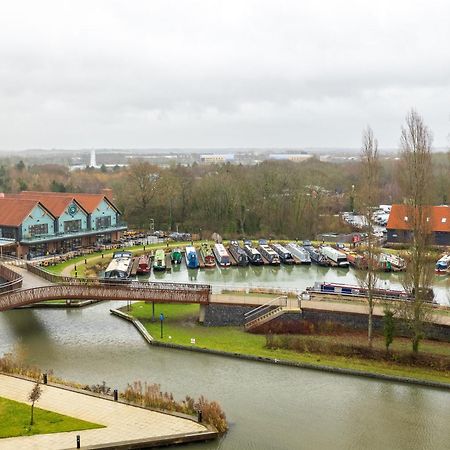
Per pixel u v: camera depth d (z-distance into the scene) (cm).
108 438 2848
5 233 7819
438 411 3416
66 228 8606
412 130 4297
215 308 5050
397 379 3822
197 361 4222
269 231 11044
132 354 4391
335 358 4184
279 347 4406
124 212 11538
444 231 8656
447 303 5856
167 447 2881
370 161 4528
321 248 9106
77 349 4519
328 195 12912
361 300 5188
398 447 2986
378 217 13188
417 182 4238
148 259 8169
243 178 12200
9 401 3244
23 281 5775
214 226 11150
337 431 3142
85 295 5109
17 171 18975
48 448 2725
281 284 7081
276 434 3086
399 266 7525
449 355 4097
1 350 4491
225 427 3055
